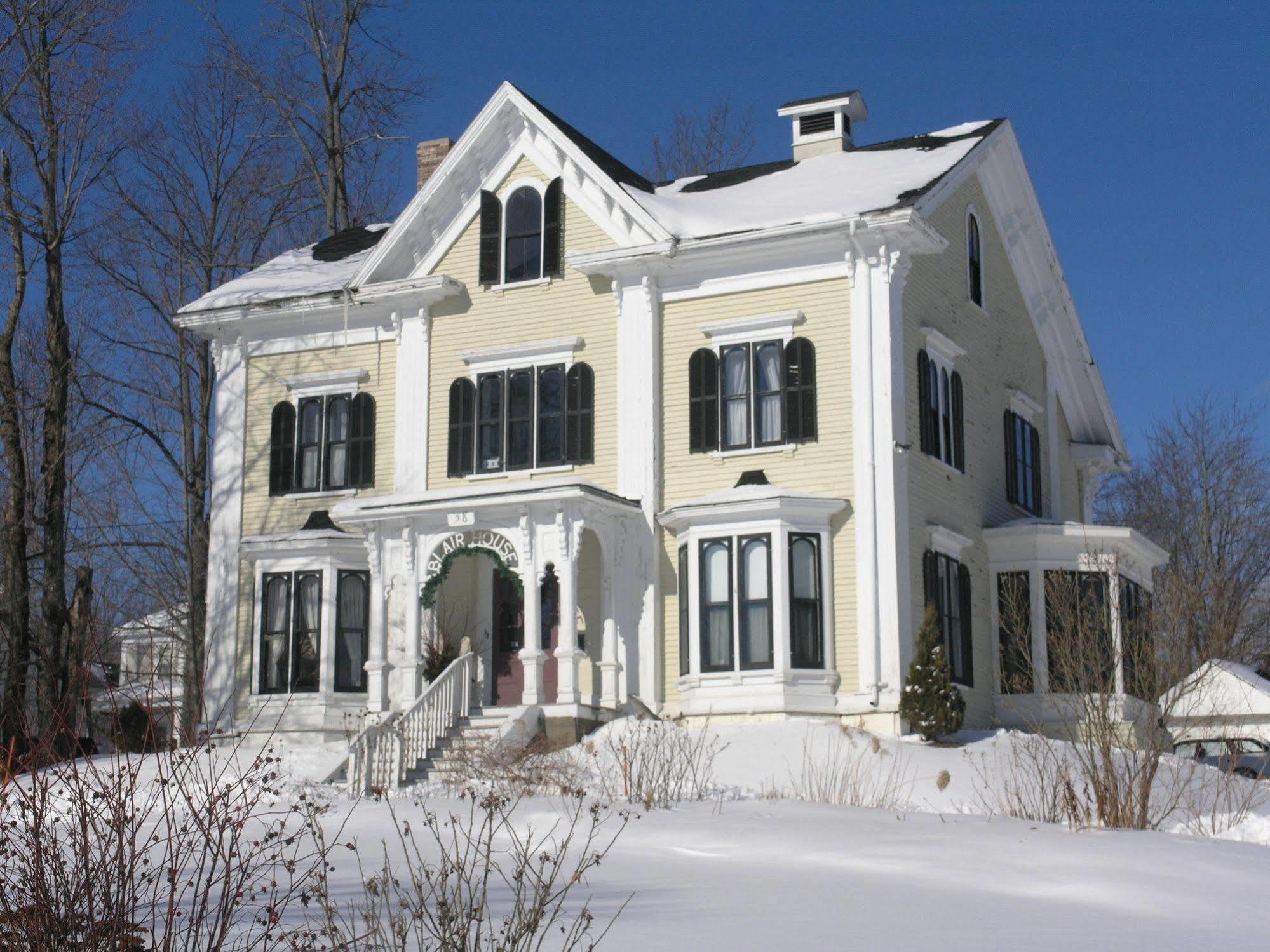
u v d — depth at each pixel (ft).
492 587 90.07
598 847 47.80
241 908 38.04
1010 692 86.94
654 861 45.57
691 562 81.76
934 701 74.69
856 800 62.59
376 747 70.95
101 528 116.98
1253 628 122.72
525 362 89.35
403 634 85.30
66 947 30.01
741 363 84.38
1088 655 65.82
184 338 119.44
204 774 69.26
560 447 87.25
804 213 83.30
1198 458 159.33
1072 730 76.69
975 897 39.86
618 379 86.63
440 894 36.50
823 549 80.02
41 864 31.63
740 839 48.78
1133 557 91.20
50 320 102.01
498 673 89.04
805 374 82.28
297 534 90.58
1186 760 70.59
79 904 31.91
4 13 99.76
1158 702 64.13
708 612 80.94
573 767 66.54
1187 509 155.53
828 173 92.38
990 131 92.02
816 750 70.18
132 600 130.62
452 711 79.66
